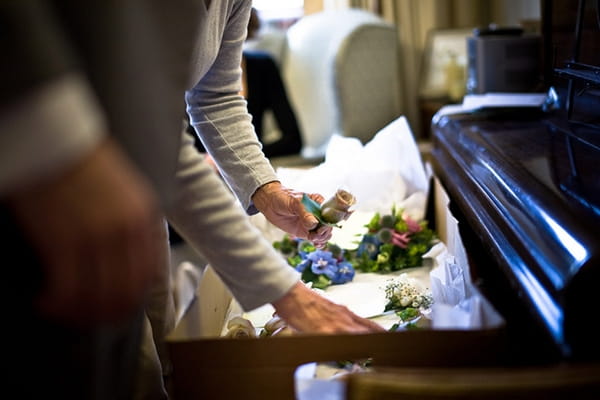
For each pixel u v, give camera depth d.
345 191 1.35
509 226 1.06
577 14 1.52
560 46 1.66
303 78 3.34
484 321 0.87
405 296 1.39
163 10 0.82
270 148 3.11
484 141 1.53
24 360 0.74
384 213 1.80
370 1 3.51
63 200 0.61
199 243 1.01
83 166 0.61
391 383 0.68
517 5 3.19
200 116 1.37
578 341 0.77
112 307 0.65
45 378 0.75
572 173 1.13
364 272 1.65
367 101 2.95
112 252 0.63
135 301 0.66
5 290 0.71
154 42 0.80
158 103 0.79
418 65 3.55
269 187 1.34
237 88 1.39
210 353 0.88
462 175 1.51
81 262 0.63
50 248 0.62
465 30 3.28
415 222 1.72
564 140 1.42
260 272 0.99
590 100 1.43
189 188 0.99
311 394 0.86
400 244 1.66
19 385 0.74
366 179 1.83
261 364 0.87
